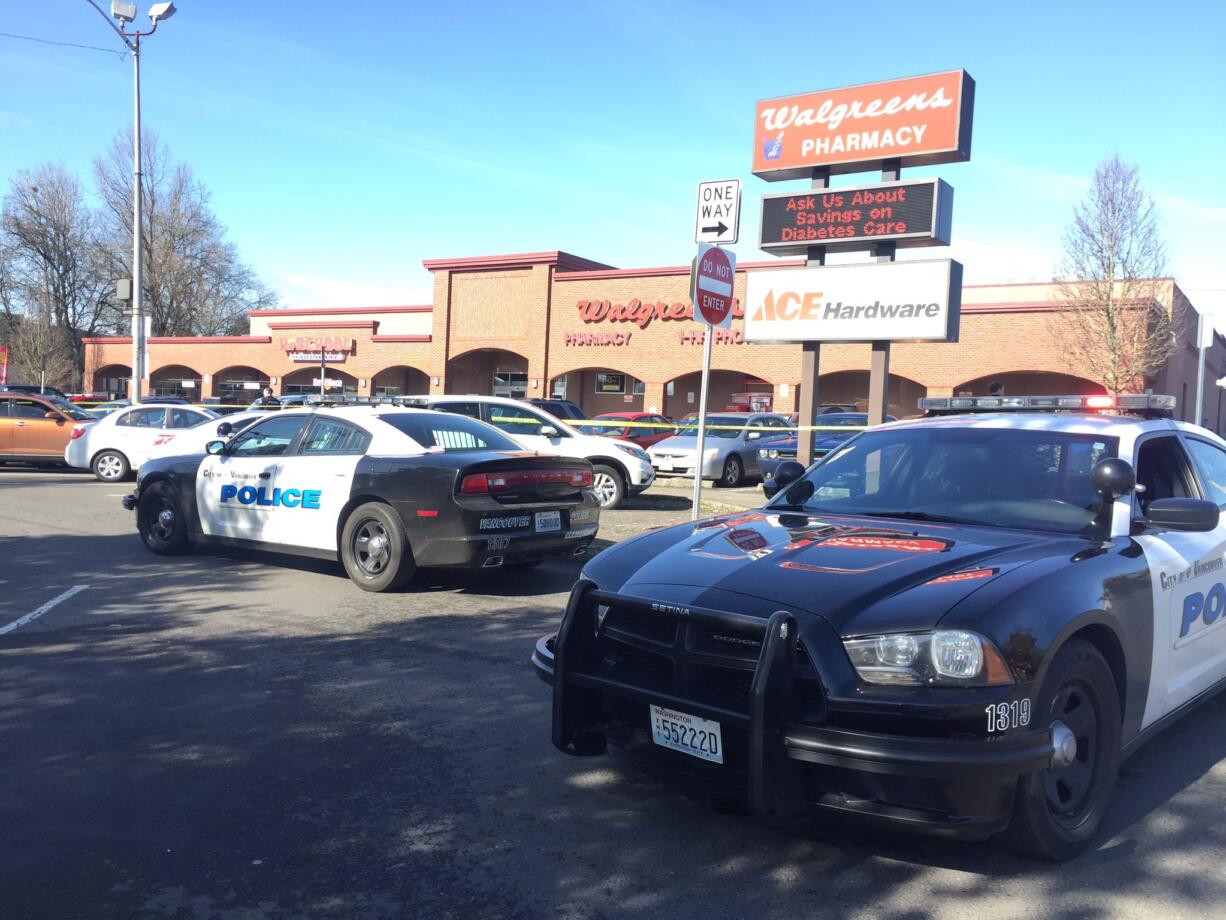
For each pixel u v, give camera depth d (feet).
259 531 28.45
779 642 10.41
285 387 152.25
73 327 197.16
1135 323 84.43
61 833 12.16
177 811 12.85
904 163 44.52
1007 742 10.19
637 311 111.86
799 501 16.21
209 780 13.87
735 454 58.59
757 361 105.50
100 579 27.78
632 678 12.09
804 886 11.03
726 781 11.03
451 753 14.99
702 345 108.37
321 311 150.92
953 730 10.07
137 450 56.29
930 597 10.78
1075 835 11.43
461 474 24.45
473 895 10.78
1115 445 14.49
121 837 12.07
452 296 126.52
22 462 62.44
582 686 12.41
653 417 76.38
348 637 21.79
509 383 137.28
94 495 48.78
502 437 28.68
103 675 18.79
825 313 45.47
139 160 76.54
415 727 16.12
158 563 30.32
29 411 61.16
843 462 16.65
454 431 27.68
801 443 46.98
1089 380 90.43
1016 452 15.06
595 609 12.74
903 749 9.95
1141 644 12.66
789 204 46.24
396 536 25.16
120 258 196.13
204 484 29.99
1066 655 11.10
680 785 12.14
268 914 10.34
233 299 213.66
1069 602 11.16
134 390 76.95
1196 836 12.33
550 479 26.27
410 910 10.46
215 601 25.22
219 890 10.82
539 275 118.83
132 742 15.31
